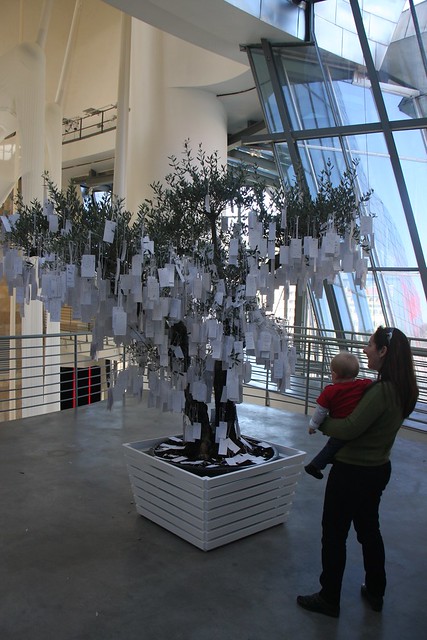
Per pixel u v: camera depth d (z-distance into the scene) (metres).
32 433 5.77
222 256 3.43
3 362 13.89
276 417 6.67
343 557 2.58
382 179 8.20
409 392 2.42
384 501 4.16
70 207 3.29
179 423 6.23
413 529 3.68
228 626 2.55
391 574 3.08
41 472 4.61
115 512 3.83
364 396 2.41
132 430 5.93
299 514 3.85
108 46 16.97
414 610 2.72
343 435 2.39
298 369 8.86
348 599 2.80
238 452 3.63
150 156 11.30
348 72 8.14
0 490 4.20
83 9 16.36
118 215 3.28
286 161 9.20
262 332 3.27
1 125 11.48
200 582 2.93
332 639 2.46
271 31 8.28
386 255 8.47
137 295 2.95
